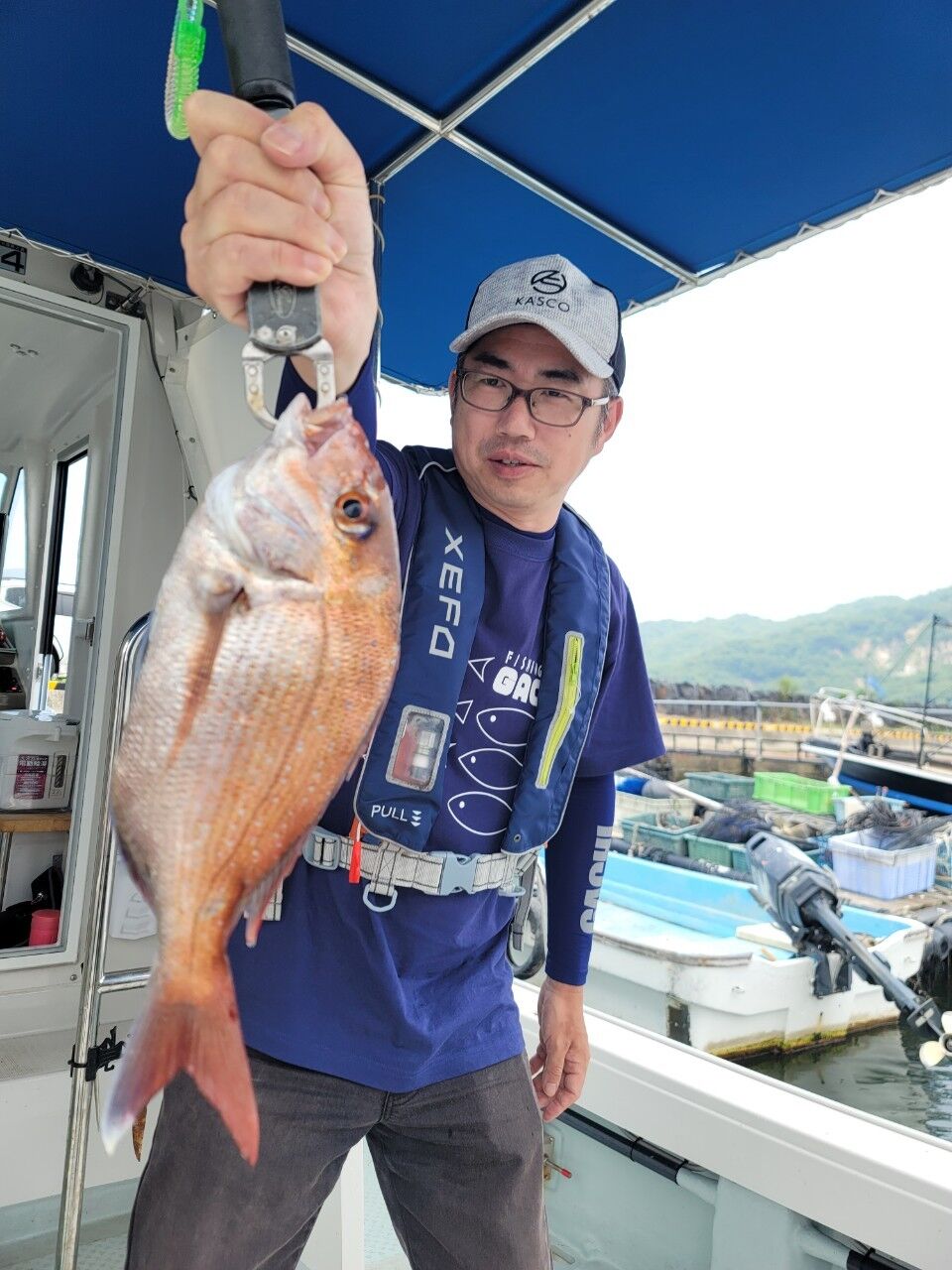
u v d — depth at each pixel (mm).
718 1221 1873
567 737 1354
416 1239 1315
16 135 2062
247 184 736
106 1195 2240
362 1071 1161
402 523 1270
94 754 2709
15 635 3820
